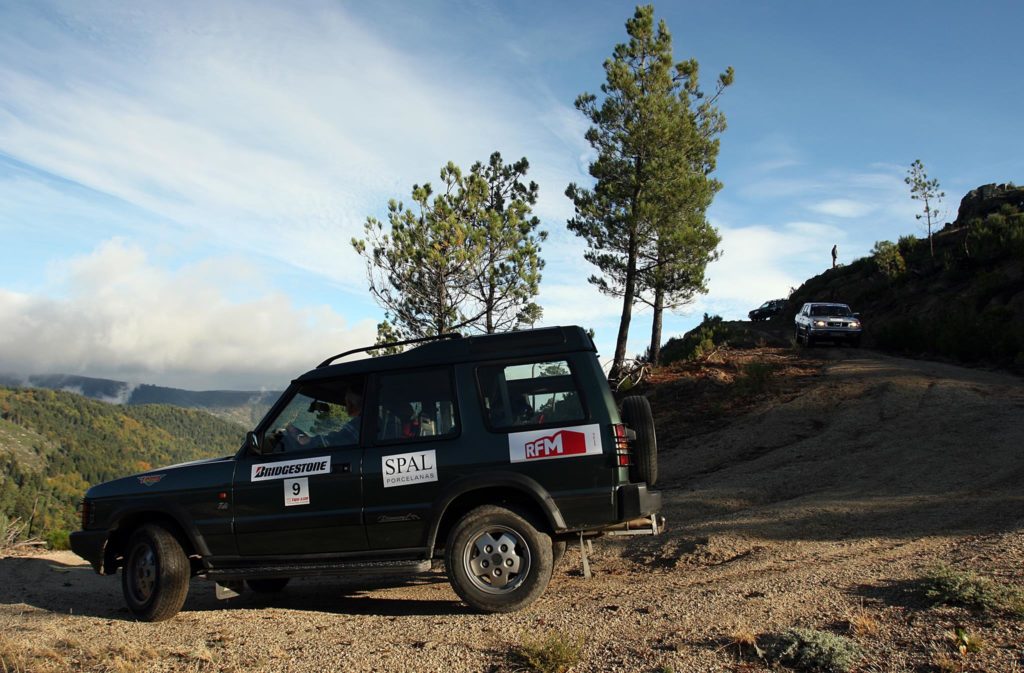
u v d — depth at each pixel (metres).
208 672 4.58
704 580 6.60
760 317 55.75
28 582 8.57
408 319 21.88
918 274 40.53
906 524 8.06
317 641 5.14
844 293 45.72
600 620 5.17
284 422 6.53
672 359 29.69
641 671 4.10
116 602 7.38
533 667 4.27
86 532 6.62
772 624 4.73
